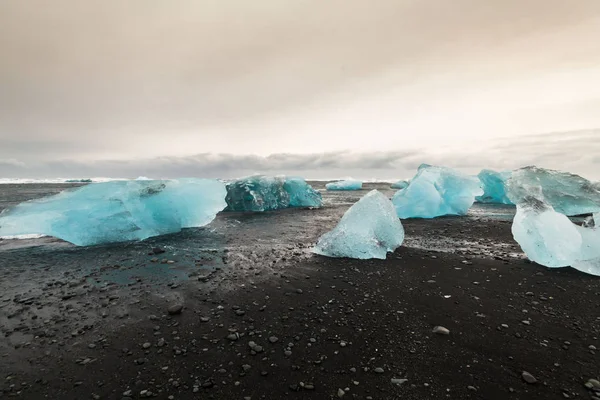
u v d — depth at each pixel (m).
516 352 2.14
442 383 1.84
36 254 5.15
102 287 3.55
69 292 3.42
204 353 2.20
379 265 4.23
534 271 3.87
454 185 9.07
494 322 2.58
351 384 1.84
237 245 5.61
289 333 2.46
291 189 12.65
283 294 3.26
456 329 2.47
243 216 9.62
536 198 4.54
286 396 1.75
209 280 3.73
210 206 7.29
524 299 3.04
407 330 2.47
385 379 1.88
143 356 2.17
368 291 3.31
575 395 1.72
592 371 1.92
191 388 1.83
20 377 1.95
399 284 3.50
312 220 8.73
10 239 6.54
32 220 5.50
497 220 7.95
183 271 4.11
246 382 1.88
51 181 41.06
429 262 4.33
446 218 8.41
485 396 1.72
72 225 5.73
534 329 2.46
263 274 3.93
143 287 3.53
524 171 8.77
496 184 12.11
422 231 6.55
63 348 2.28
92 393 1.80
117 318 2.76
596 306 2.85
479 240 5.68
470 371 1.94
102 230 5.93
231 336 2.41
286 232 6.91
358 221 4.91
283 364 2.05
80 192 6.11
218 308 2.94
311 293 3.28
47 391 1.82
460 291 3.27
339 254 4.71
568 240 3.95
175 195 6.85
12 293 3.40
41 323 2.68
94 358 2.15
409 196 8.59
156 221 6.58
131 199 6.26
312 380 1.89
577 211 8.37
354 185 24.06
